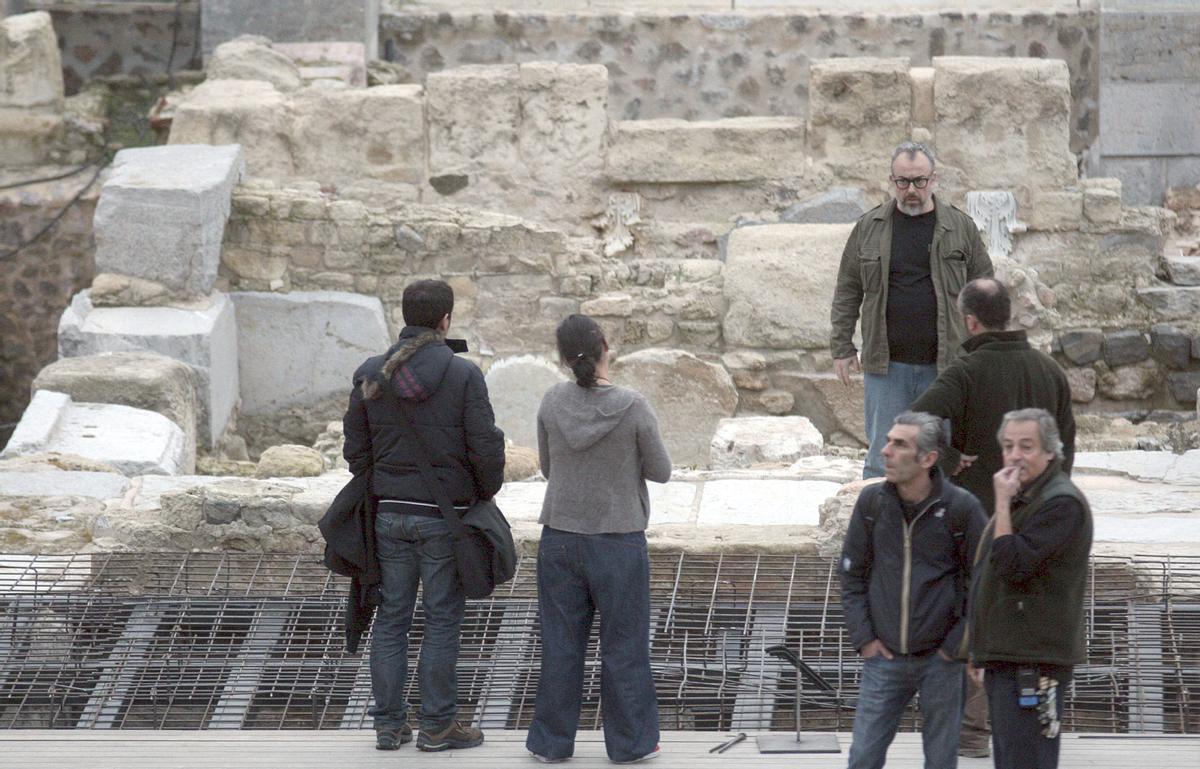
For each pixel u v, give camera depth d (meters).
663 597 25.77
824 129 45.41
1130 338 46.09
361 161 45.88
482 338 44.25
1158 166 54.12
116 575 26.53
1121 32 53.50
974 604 17.12
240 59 49.00
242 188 44.03
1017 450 16.83
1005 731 16.94
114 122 53.56
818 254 42.06
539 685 20.81
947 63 45.34
